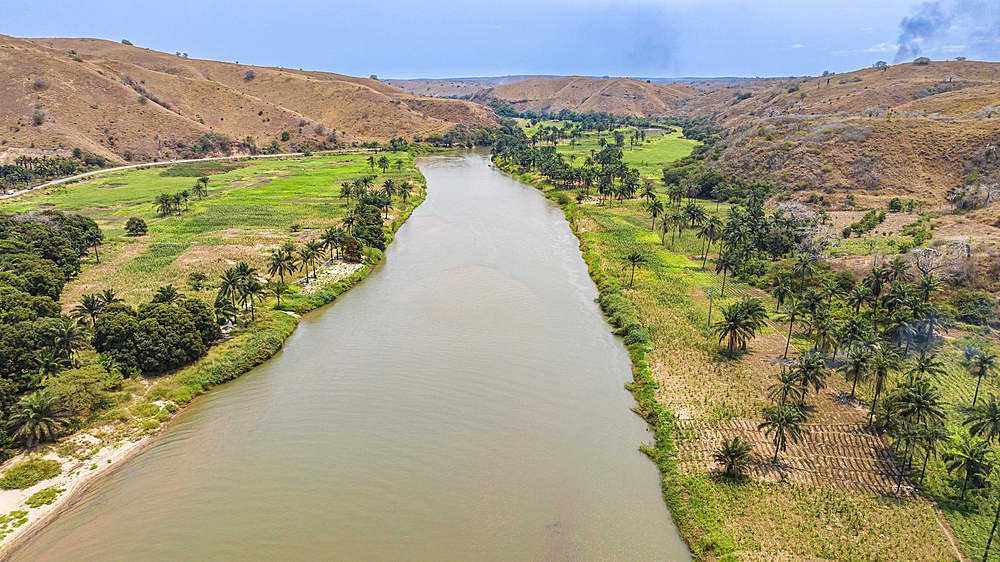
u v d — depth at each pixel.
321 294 117.31
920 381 63.53
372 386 84.12
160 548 55.19
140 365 84.06
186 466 67.31
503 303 114.31
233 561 53.31
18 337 77.25
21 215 144.75
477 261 140.88
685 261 138.12
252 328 100.19
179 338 86.62
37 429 67.12
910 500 57.94
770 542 53.22
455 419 75.56
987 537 53.00
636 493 61.78
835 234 140.25
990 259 104.81
